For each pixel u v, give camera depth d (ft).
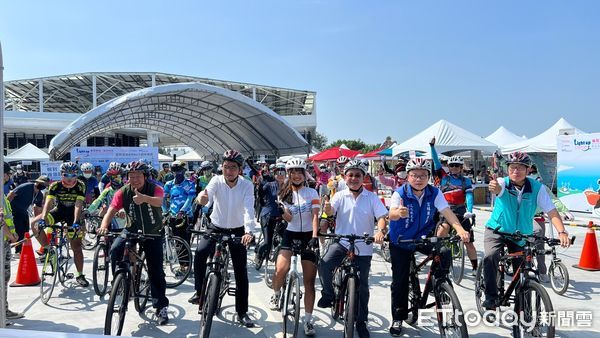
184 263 21.57
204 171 30.66
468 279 21.56
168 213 22.54
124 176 25.84
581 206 44.60
